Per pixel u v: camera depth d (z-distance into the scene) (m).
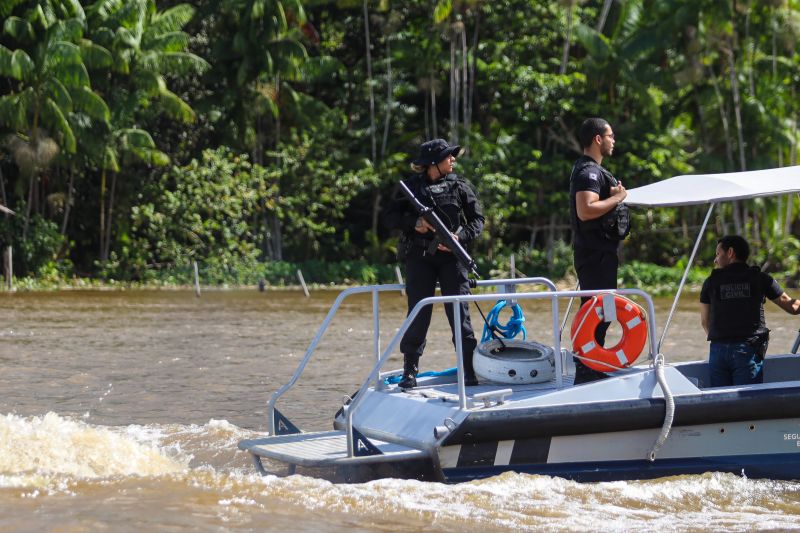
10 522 12.16
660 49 82.62
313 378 26.95
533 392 15.09
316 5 88.62
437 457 14.05
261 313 51.50
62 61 71.75
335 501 13.32
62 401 22.73
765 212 80.25
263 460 16.41
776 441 15.59
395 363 30.05
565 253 83.19
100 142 75.69
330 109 88.06
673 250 86.25
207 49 86.38
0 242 76.75
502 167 84.69
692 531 12.48
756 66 84.75
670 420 14.80
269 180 85.56
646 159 84.19
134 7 76.19
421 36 86.00
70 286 76.50
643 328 15.18
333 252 88.81
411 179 15.88
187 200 80.75
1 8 73.81
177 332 40.59
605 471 14.65
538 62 87.06
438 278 15.97
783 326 39.97
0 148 77.62
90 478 14.29
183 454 16.98
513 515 12.91
